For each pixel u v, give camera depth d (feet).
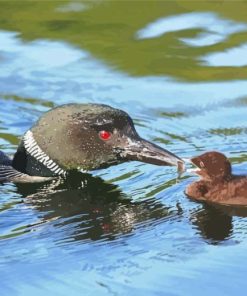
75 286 33.17
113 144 43.91
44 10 67.41
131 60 59.06
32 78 57.11
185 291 32.55
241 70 57.16
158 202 40.42
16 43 61.72
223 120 51.55
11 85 56.34
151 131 50.60
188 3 67.72
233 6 66.80
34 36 62.85
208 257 34.83
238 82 55.72
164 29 63.16
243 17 64.64
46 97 54.75
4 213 39.52
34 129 45.03
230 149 47.67
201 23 63.87
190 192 40.83
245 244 35.91
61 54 60.08
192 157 42.27
